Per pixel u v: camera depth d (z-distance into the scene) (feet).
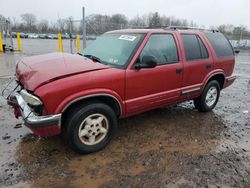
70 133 10.92
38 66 11.53
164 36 14.08
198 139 13.64
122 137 13.53
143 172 10.49
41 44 79.97
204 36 16.69
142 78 12.65
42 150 11.86
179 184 9.82
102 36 15.76
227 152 12.36
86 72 11.07
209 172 10.64
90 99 11.37
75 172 10.34
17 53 52.42
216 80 18.25
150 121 15.88
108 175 10.21
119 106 12.16
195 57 15.66
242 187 9.79
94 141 11.76
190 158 11.67
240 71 38.88
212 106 18.04
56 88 10.02
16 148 11.94
